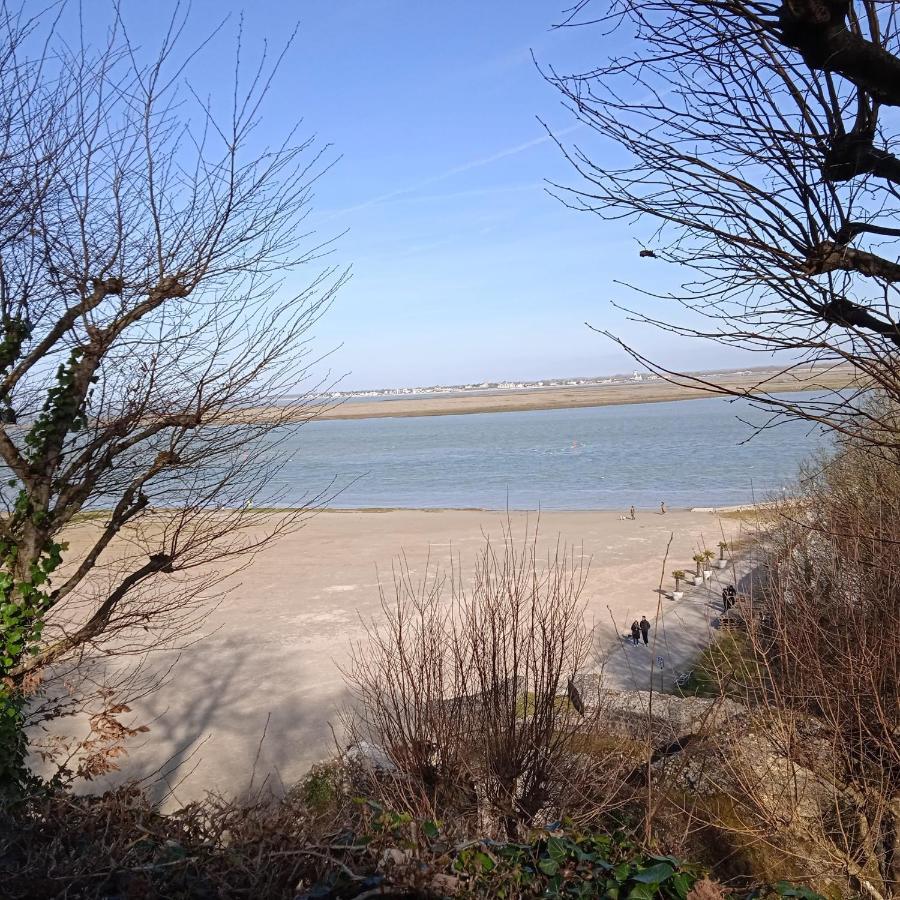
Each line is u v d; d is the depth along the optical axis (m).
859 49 3.99
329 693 20.30
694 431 125.44
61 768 7.28
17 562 7.66
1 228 7.14
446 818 7.66
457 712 8.84
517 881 4.89
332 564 38.47
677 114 4.82
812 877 9.12
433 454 111.00
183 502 8.41
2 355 7.40
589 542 41.81
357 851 5.01
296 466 100.56
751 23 4.35
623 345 4.61
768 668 9.73
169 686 21.05
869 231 4.65
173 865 4.80
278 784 14.95
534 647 9.27
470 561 37.66
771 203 4.66
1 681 7.45
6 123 7.13
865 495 12.48
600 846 5.29
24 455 8.38
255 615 28.95
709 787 10.12
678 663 21.02
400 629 9.98
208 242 7.59
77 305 7.33
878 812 8.96
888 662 9.59
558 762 8.55
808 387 6.23
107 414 7.75
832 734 9.38
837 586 10.56
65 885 4.64
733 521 46.72
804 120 4.67
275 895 4.65
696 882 4.86
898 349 4.50
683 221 4.69
